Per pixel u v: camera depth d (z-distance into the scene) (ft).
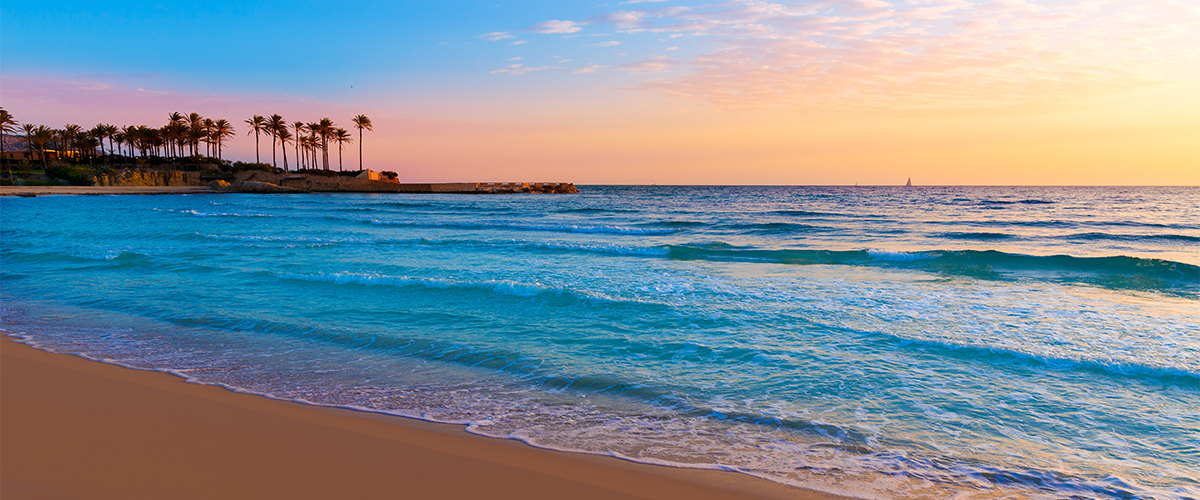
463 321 31.37
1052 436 16.76
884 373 22.35
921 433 16.92
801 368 23.04
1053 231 96.53
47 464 13.20
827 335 27.99
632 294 38.70
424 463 14.23
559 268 51.72
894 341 26.78
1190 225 109.40
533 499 12.61
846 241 80.59
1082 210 166.30
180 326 30.40
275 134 373.81
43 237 79.15
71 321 31.42
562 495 12.82
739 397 19.94
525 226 106.42
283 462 13.92
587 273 48.73
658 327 29.84
